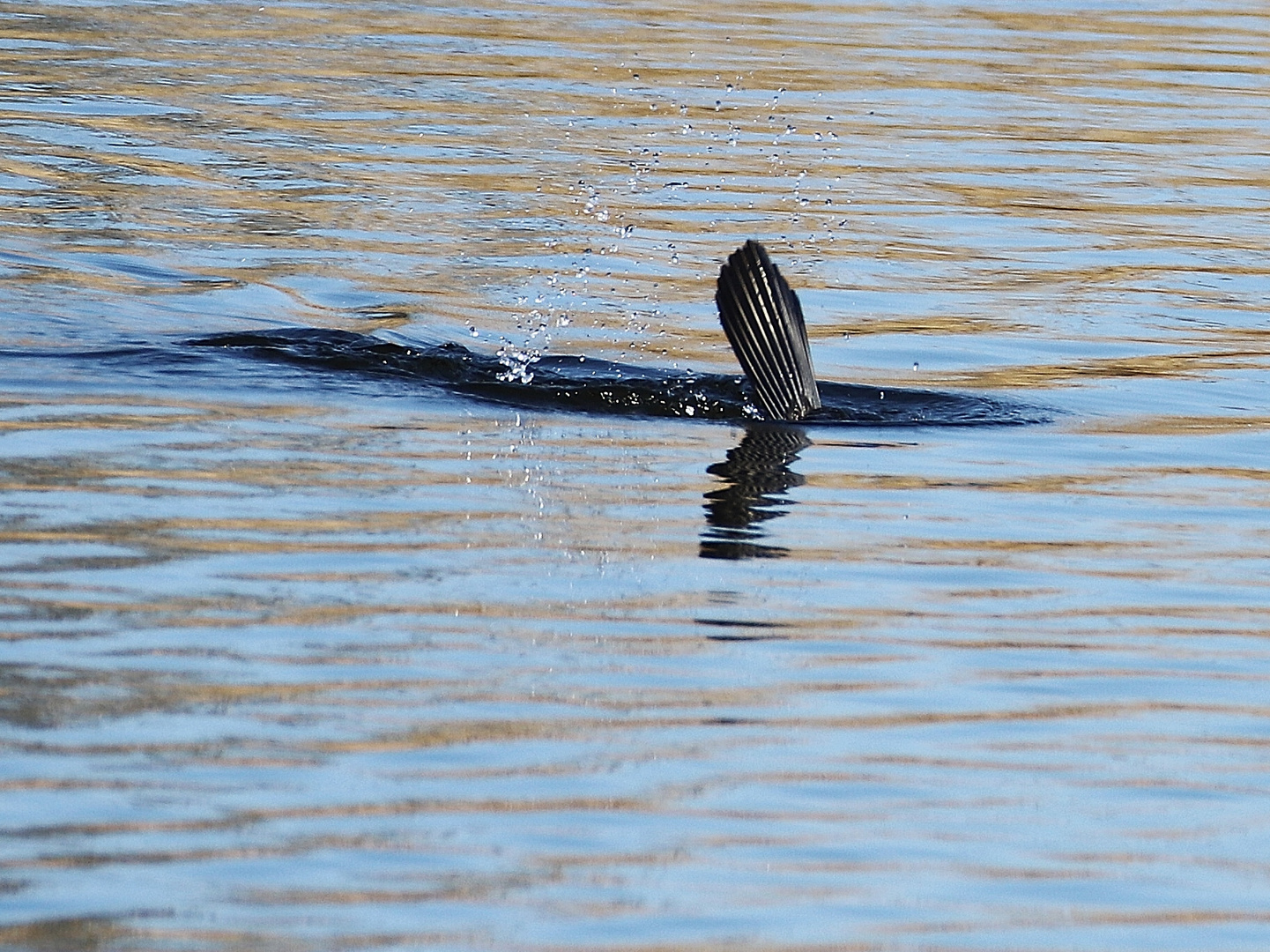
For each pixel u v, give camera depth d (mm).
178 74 26672
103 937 6238
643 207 21031
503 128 24406
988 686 8969
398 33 30406
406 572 10117
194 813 7184
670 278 18406
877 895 6859
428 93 26156
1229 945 6605
